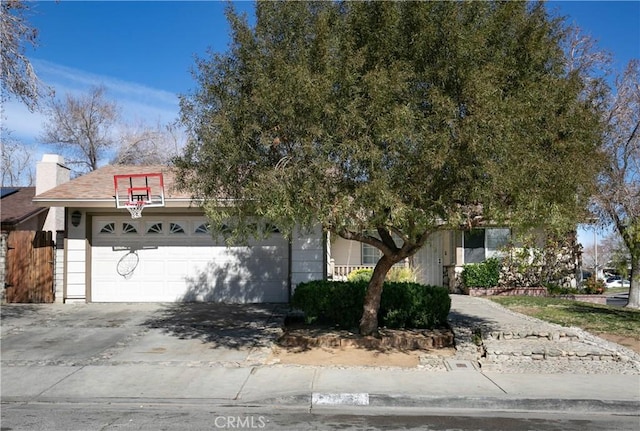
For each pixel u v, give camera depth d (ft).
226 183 28.68
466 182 25.68
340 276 61.72
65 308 49.03
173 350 34.30
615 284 163.12
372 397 25.08
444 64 26.45
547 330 38.29
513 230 33.68
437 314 38.75
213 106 28.86
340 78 25.70
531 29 28.25
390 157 25.50
